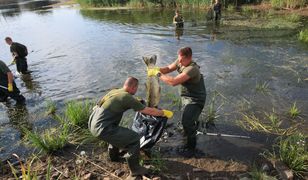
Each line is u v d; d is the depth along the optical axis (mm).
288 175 4227
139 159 4582
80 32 16125
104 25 17875
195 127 4926
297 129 5562
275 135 5391
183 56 4695
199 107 4895
